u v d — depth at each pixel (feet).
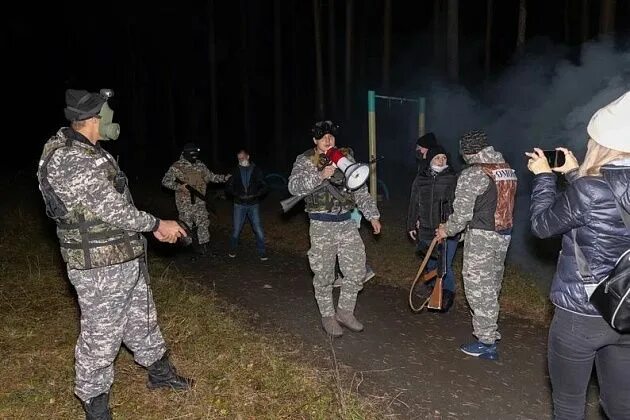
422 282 23.13
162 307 20.11
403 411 14.29
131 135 96.73
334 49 64.95
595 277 9.23
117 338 11.87
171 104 91.66
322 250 17.97
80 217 11.27
